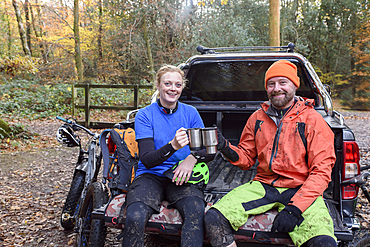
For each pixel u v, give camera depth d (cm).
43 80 1460
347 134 223
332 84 2241
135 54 1642
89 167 294
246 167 230
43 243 301
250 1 1916
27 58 1526
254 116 230
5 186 463
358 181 218
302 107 211
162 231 202
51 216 364
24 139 748
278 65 212
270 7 750
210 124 393
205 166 221
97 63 1789
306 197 187
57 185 473
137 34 1581
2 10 1897
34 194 434
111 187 230
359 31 2116
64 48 1764
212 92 425
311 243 176
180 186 214
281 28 1916
